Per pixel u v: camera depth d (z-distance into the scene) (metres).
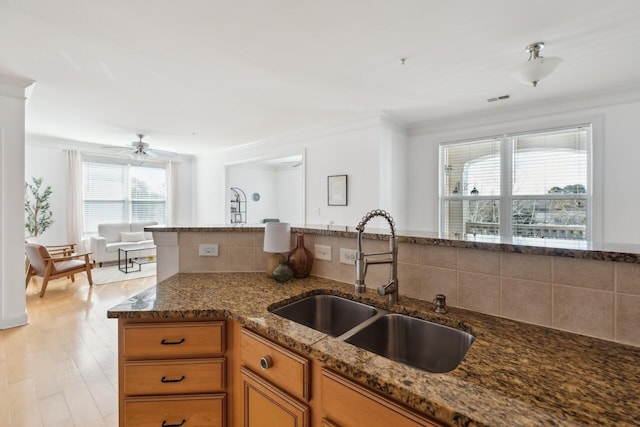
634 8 1.95
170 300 1.39
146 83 3.14
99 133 5.35
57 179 5.94
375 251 1.56
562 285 1.05
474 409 0.65
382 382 0.76
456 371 0.80
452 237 1.37
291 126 4.87
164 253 1.95
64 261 4.52
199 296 1.46
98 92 3.37
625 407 0.66
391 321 1.30
